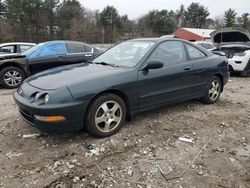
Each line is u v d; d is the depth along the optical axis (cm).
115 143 383
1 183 300
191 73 501
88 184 299
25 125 443
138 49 465
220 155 363
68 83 363
